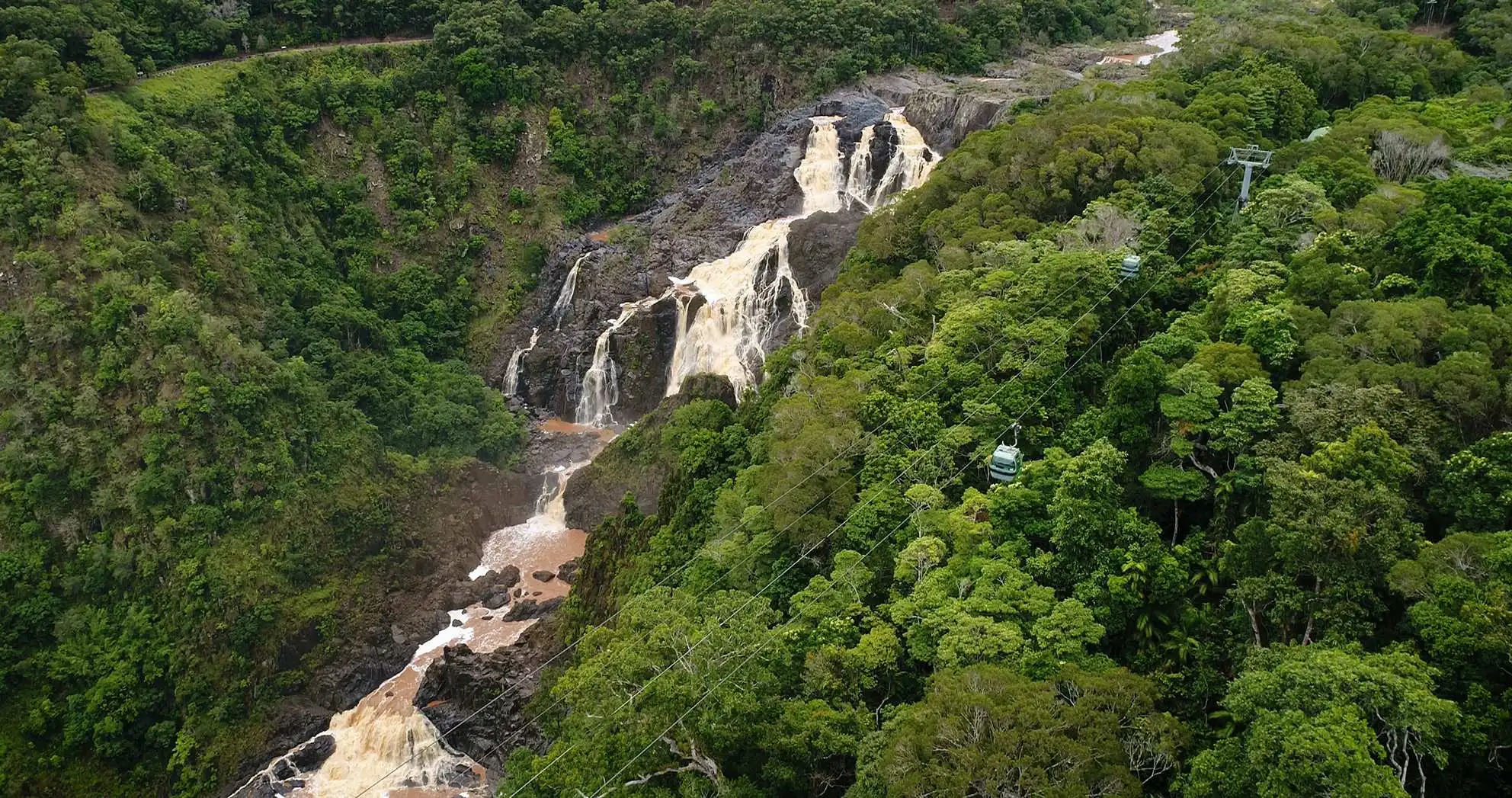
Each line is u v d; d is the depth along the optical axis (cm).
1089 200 7700
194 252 8700
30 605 7056
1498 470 3888
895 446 5603
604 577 7162
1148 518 4781
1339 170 7056
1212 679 3909
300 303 9831
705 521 6531
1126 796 3114
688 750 3866
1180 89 9425
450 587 8312
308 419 8444
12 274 7800
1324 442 4259
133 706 6869
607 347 10712
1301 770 2852
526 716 6431
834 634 4484
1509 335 4759
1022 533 4728
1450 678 3284
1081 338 5984
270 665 7338
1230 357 5047
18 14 9056
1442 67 9888
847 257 9181
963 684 3541
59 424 7456
